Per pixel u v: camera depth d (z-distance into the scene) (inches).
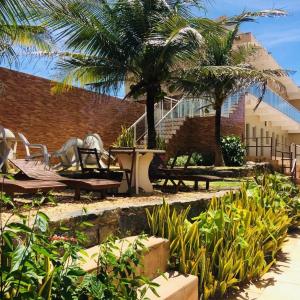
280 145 1231.5
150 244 152.0
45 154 376.2
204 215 185.6
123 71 410.6
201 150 721.0
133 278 109.7
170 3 418.6
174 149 673.6
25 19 164.7
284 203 275.0
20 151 489.1
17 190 189.0
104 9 379.2
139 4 390.0
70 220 139.4
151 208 188.1
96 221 153.3
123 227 169.0
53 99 545.3
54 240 99.0
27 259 74.7
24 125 502.3
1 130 321.7
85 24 362.3
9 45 271.9
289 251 240.2
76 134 580.4
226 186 375.9
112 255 103.5
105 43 396.5
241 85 579.8
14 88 490.9
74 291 84.7
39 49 351.6
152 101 421.4
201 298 157.9
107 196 263.9
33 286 77.6
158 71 409.4
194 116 737.6
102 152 407.5
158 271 133.3
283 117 1017.5
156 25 391.2
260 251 192.7
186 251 164.6
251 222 216.8
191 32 358.6
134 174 290.4
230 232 183.8
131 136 581.6
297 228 300.8
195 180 323.6
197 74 474.9
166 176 335.9
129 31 400.2
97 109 619.2
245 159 705.6
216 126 627.2
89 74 425.4
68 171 388.5
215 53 564.4
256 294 168.7
